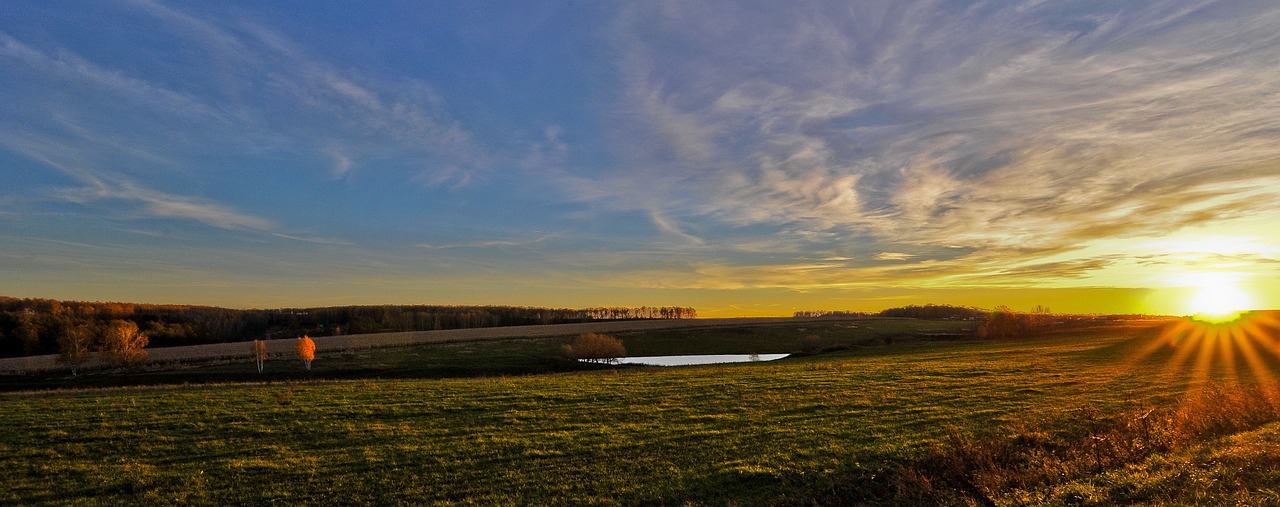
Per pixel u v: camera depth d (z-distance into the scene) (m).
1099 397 30.78
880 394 33.81
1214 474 12.15
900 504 15.84
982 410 28.36
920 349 74.31
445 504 18.02
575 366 88.88
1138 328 95.81
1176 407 23.31
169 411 30.47
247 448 23.89
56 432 26.02
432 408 31.42
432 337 134.88
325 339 130.62
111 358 85.75
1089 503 11.86
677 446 23.45
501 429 26.73
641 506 17.80
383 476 20.56
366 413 30.06
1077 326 111.19
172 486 19.78
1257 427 18.20
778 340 136.25
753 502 17.52
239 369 86.12
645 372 52.16
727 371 49.75
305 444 24.48
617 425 27.25
